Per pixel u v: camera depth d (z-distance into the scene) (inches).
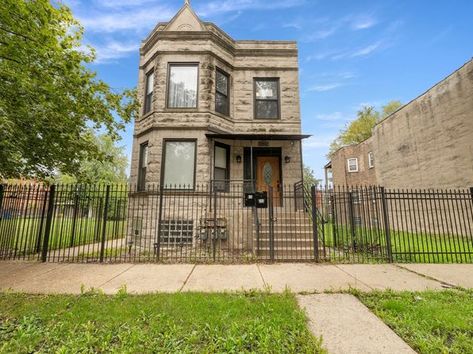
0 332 120.1
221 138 407.5
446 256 279.4
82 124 295.3
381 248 297.9
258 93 464.4
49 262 264.2
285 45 472.1
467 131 440.1
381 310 145.5
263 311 141.8
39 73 246.2
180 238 363.3
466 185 441.1
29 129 234.8
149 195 379.9
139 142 430.9
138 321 130.0
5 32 233.8
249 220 368.5
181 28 426.9
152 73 437.7
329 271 229.1
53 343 112.3
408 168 580.7
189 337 116.2
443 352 104.9
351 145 943.7
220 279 205.2
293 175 438.0
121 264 255.9
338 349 108.4
